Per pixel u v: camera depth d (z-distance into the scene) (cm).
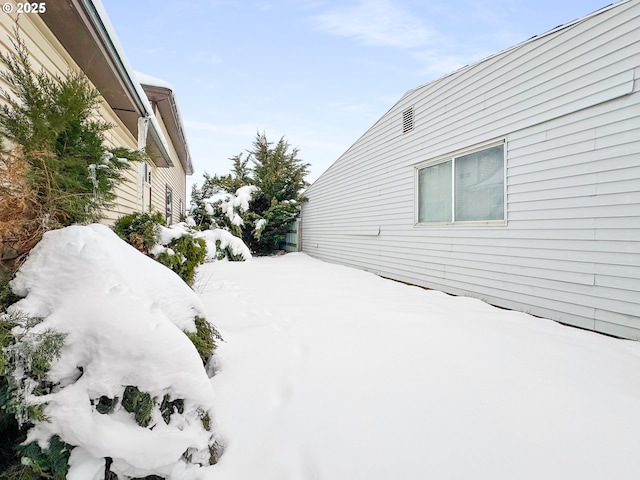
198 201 1470
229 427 166
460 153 489
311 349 247
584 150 334
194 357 156
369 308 375
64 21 262
